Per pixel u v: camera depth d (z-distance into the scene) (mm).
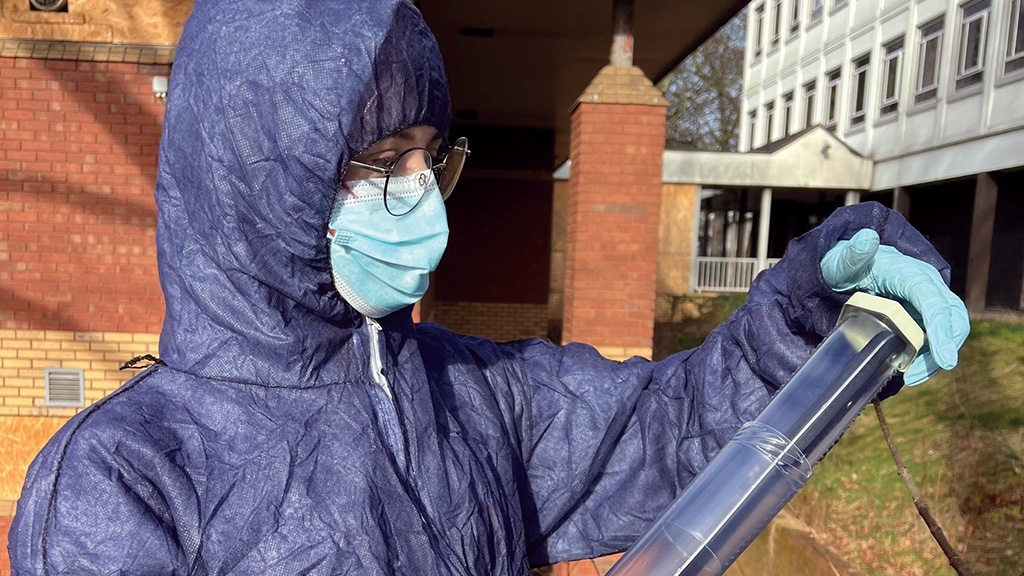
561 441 1221
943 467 3502
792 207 18766
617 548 1232
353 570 783
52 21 3682
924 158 14898
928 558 3100
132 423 766
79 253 3846
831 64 19688
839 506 3562
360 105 834
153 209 3844
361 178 926
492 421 1110
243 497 784
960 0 14148
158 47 3729
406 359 1029
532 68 6980
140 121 3771
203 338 856
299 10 829
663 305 13969
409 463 936
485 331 9938
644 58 6844
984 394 3967
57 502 702
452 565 893
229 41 822
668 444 1211
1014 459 3307
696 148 26062
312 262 874
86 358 3908
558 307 13711
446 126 994
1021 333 5176
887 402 4289
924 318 855
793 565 3221
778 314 1074
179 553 728
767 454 873
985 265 13273
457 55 6609
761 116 24203
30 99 3715
